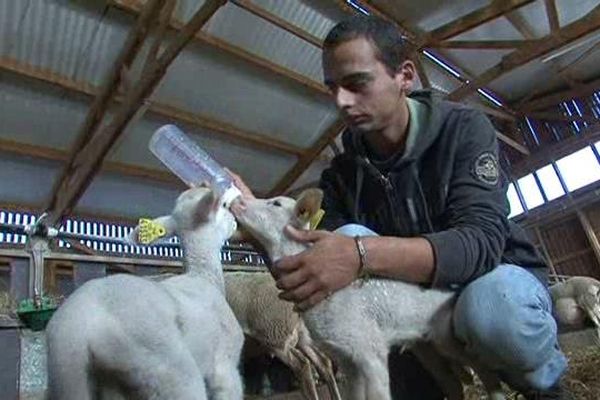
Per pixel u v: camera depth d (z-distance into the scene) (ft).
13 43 18.06
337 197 5.37
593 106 35.22
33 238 10.24
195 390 4.59
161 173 24.94
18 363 7.96
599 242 34.27
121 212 25.71
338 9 21.27
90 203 24.59
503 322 4.00
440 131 4.59
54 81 19.35
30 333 8.21
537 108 36.70
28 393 7.97
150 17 17.83
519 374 4.25
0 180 22.12
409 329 4.33
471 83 24.44
